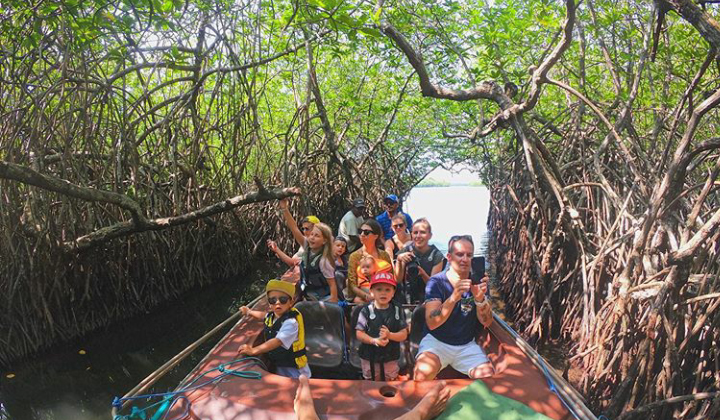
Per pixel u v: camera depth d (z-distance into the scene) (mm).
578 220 6402
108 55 7320
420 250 5152
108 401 5293
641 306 4672
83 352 6707
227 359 3520
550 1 8266
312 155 13812
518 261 8320
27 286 6672
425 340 3834
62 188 5133
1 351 6312
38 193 6730
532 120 10695
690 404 3951
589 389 4961
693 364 4266
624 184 7285
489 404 2832
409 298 5043
